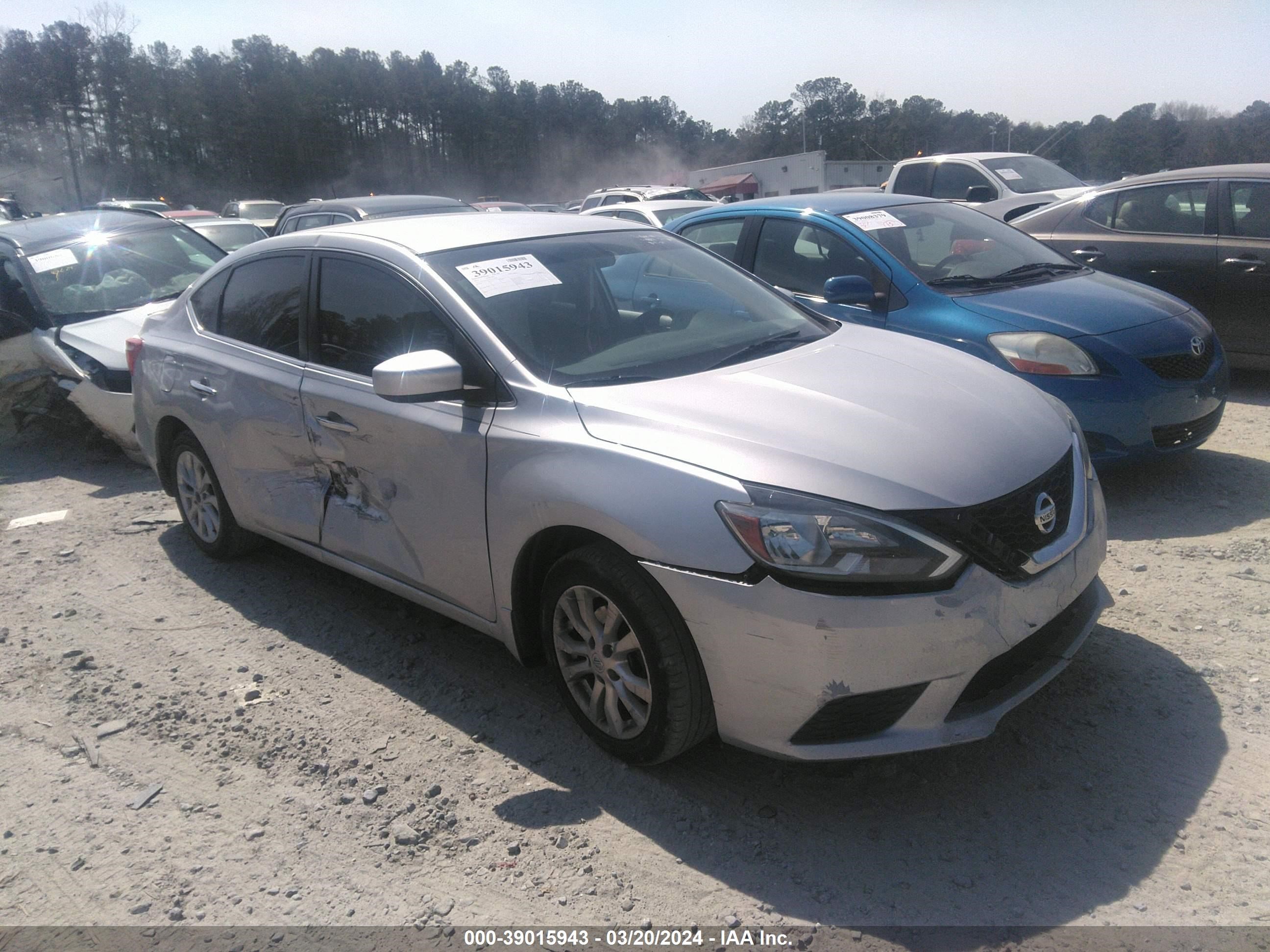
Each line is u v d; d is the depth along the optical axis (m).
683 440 2.91
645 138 120.69
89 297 7.64
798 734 2.73
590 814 2.98
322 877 2.79
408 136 98.75
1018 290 5.61
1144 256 7.84
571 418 3.13
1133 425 5.09
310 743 3.45
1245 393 7.60
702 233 6.80
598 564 2.97
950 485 2.76
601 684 3.16
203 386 4.63
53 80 77.62
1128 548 4.66
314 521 4.13
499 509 3.24
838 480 2.71
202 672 4.01
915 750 2.69
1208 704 3.30
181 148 84.88
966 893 2.55
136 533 5.73
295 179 90.75
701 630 2.75
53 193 78.94
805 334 3.91
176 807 3.15
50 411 7.54
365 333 3.87
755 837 2.83
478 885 2.71
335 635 4.26
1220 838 2.68
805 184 38.69
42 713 3.79
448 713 3.59
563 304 3.66
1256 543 4.55
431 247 3.83
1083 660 3.64
